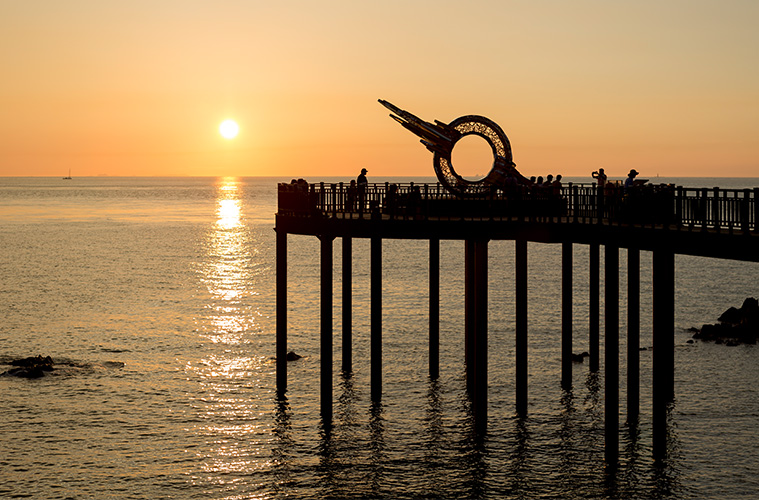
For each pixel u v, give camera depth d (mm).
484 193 34688
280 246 36750
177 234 144125
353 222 32906
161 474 30297
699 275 86750
